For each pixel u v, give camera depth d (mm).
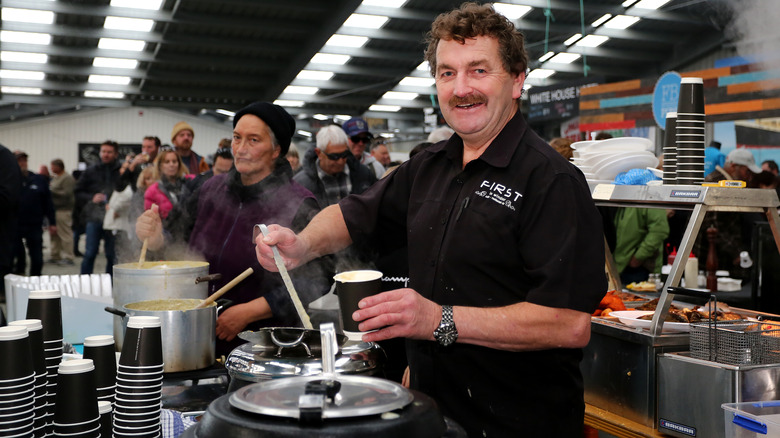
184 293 1912
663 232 4102
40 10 9383
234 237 2314
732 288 3309
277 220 2301
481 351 1457
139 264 2064
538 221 1390
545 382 1463
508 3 8117
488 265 1449
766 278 2775
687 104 2057
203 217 2469
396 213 1738
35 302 1177
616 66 10156
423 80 13336
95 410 1083
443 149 1598
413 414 834
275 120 2322
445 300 1494
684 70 9039
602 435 2137
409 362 1595
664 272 3396
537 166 1423
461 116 1458
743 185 1989
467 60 1433
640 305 2482
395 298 1259
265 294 2193
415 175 1678
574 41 9258
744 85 5535
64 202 11195
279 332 1296
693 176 2061
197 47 11891
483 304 1460
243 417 826
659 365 1865
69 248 11336
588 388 2121
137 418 1133
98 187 7508
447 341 1310
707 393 1732
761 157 6457
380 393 890
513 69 1473
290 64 12352
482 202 1461
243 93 15281
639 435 1870
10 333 985
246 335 1311
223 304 1863
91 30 10750
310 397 797
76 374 1062
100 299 2576
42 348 1084
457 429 927
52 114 21891
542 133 9000
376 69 12680
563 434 1480
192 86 15016
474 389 1475
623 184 2207
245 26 10203
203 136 23062
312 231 1658
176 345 1601
